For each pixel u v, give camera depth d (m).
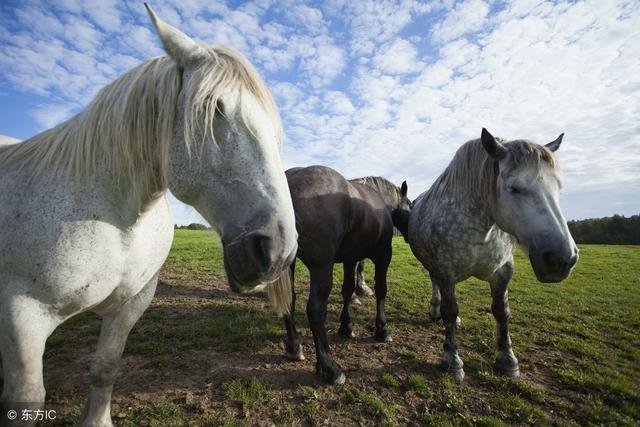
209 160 1.32
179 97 1.39
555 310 5.58
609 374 3.24
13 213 1.40
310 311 2.86
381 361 3.36
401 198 5.87
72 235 1.40
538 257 2.28
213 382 2.79
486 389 2.92
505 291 3.19
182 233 21.42
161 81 1.45
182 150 1.35
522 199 2.43
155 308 4.83
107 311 1.82
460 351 3.70
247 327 4.15
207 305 5.07
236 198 1.30
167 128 1.39
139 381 2.77
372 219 3.53
